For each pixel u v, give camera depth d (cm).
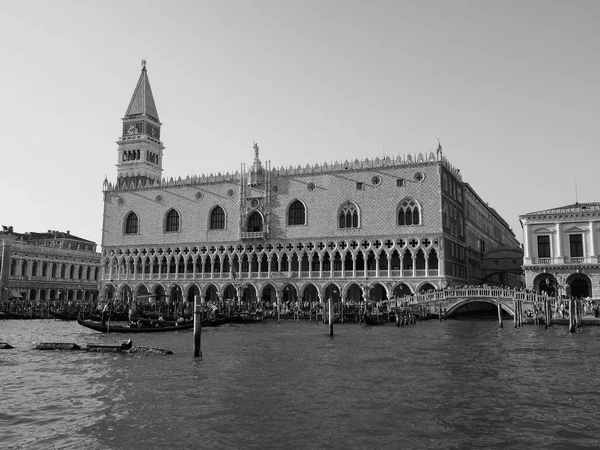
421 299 6981
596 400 2236
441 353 3603
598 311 6131
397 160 7894
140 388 2486
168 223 9294
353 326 6075
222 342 4378
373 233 7844
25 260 10619
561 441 1719
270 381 2633
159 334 5188
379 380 2648
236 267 8712
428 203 7612
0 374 2861
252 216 8688
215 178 8975
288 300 8512
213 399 2259
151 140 11362
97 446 1694
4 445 1703
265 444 1702
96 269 12862
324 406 2136
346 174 8119
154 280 9175
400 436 1770
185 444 1706
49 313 7988
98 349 3753
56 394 2373
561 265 7194
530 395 2323
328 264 8244
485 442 1711
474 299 6712
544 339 4488
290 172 8438
